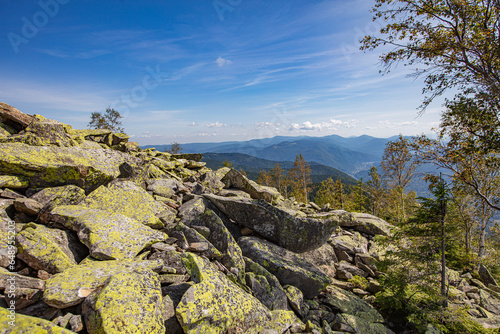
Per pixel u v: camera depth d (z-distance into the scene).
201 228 10.12
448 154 16.94
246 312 6.82
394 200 53.19
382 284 12.62
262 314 7.41
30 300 4.74
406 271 12.31
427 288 11.70
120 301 4.91
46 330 4.14
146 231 8.30
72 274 5.54
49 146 10.01
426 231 12.72
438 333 10.30
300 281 10.45
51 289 4.89
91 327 4.54
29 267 5.82
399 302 11.41
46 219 7.44
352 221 19.28
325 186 86.38
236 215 12.09
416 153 19.16
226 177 18.23
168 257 7.57
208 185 16.55
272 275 9.63
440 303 11.89
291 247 12.29
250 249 11.02
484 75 13.98
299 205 24.12
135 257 7.18
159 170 16.55
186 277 7.15
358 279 13.77
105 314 4.57
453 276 17.20
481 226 26.42
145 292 5.58
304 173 84.62
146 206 10.23
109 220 7.79
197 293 6.10
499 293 16.45
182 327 5.52
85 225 7.22
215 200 12.27
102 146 16.47
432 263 12.14
